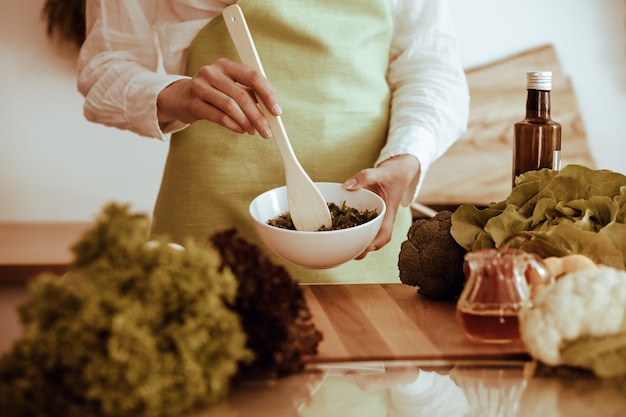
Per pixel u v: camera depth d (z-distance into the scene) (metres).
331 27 1.50
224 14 1.29
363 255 1.33
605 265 1.03
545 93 1.28
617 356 0.86
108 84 1.49
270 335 0.85
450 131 1.54
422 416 0.79
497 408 0.81
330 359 0.93
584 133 2.76
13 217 2.71
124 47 1.55
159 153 2.72
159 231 1.55
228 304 0.84
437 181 2.66
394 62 1.62
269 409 0.80
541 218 1.12
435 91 1.55
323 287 1.25
